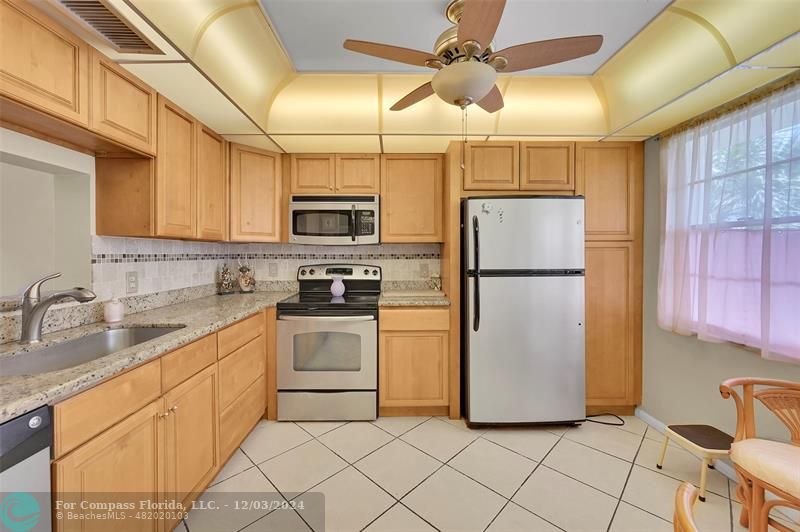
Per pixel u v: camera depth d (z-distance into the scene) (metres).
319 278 3.05
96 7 1.13
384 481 1.80
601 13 1.57
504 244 2.31
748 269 1.72
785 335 1.54
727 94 1.75
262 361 2.40
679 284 2.12
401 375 2.51
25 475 0.85
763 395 1.47
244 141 2.51
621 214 2.54
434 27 1.67
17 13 1.07
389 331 2.51
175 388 1.44
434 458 2.01
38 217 1.67
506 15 1.58
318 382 2.47
